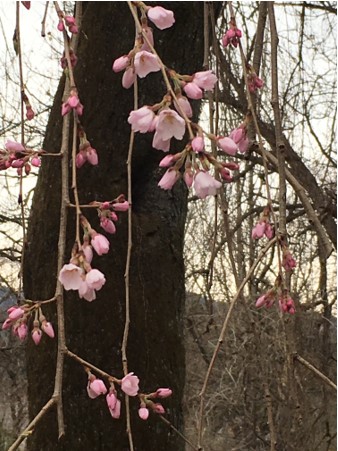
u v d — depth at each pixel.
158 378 2.22
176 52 2.25
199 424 1.39
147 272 2.27
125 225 2.24
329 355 4.73
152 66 1.19
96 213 2.19
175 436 2.26
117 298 2.19
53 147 2.26
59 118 2.28
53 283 2.21
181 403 2.33
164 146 1.17
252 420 4.82
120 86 2.19
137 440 2.14
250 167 3.83
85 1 2.42
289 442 3.69
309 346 4.73
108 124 2.20
